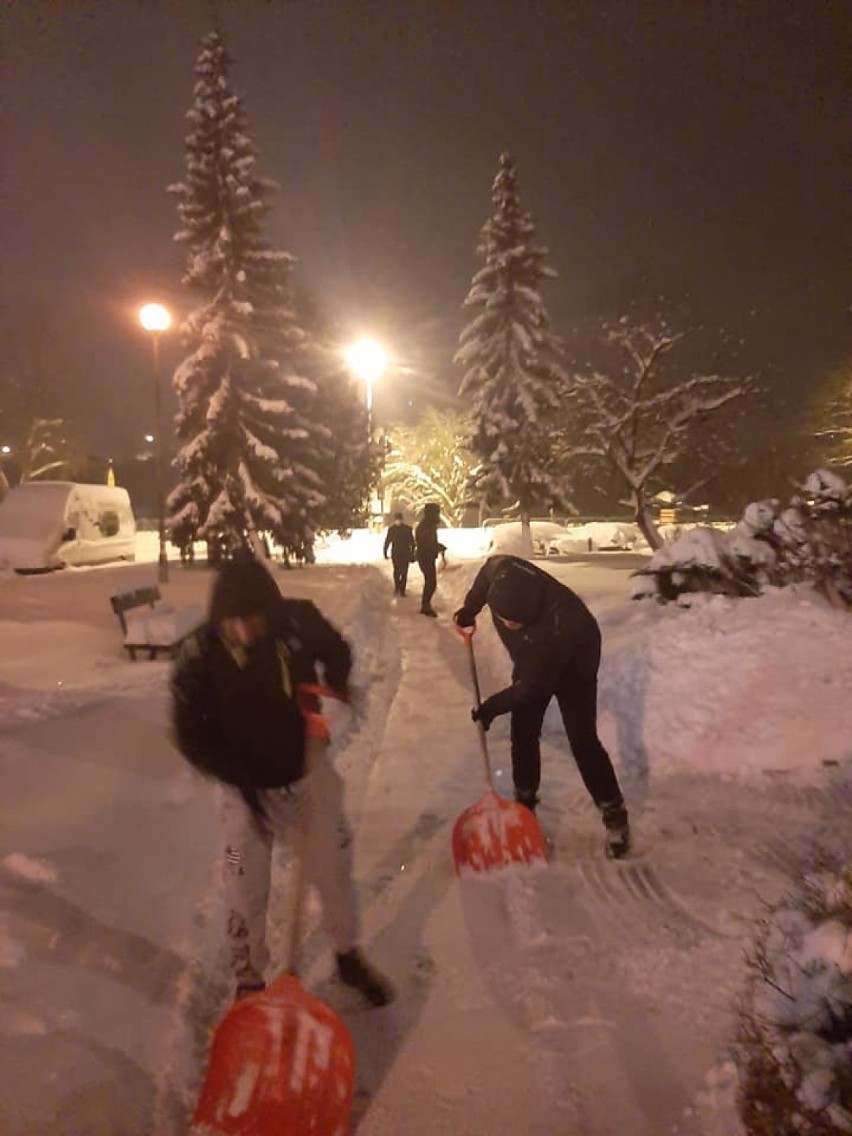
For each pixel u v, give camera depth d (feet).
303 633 10.87
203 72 74.02
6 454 147.64
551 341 98.53
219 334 72.84
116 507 79.36
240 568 10.31
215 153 74.08
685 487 75.20
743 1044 8.96
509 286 99.09
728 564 29.81
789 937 9.10
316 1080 8.95
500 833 14.89
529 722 16.69
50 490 70.64
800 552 27.32
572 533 103.91
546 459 82.38
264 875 10.73
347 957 11.12
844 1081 7.42
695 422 66.54
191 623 31.50
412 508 154.40
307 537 77.92
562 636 15.40
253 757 10.48
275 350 76.38
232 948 10.58
